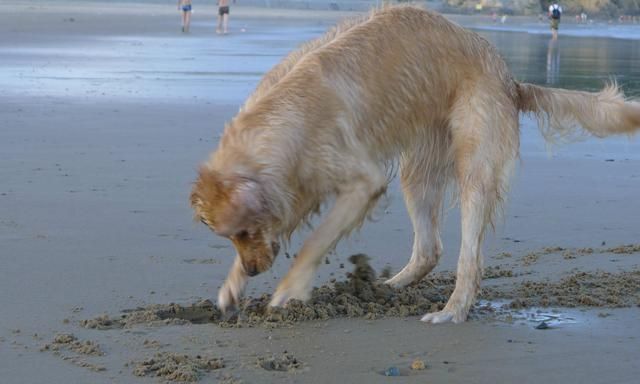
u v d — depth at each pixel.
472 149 6.60
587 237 8.30
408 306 6.46
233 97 16.62
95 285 6.72
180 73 20.86
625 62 25.12
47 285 6.69
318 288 6.83
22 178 9.86
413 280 7.05
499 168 6.64
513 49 30.14
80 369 5.19
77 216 8.52
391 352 5.59
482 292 6.83
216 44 31.05
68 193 9.30
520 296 6.75
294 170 6.14
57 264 7.17
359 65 6.46
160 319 6.07
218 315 6.34
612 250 7.90
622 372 5.30
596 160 11.59
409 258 7.68
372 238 8.21
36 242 7.70
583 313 6.38
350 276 6.87
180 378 5.04
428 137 6.81
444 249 8.02
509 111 6.73
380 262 7.56
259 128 6.09
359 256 6.84
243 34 37.19
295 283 6.33
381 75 6.50
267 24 45.78
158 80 19.22
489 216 6.61
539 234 8.38
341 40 6.55
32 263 7.17
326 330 5.96
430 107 6.70
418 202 7.03
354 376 5.18
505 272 7.30
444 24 6.75
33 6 57.72
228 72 21.30
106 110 14.57
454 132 6.68
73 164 10.59
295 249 7.88
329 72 6.37
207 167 5.97
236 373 5.18
